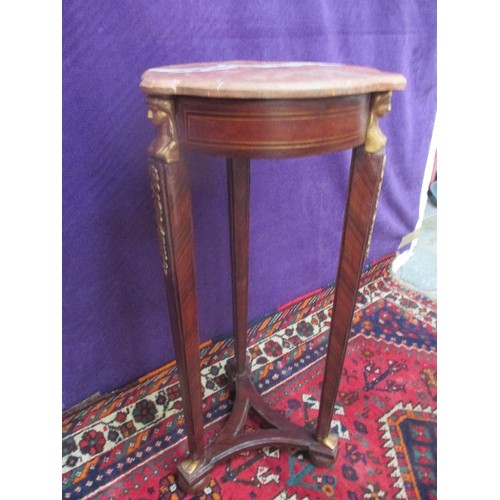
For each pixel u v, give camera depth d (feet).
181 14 2.50
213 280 3.49
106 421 3.09
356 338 3.91
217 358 3.70
